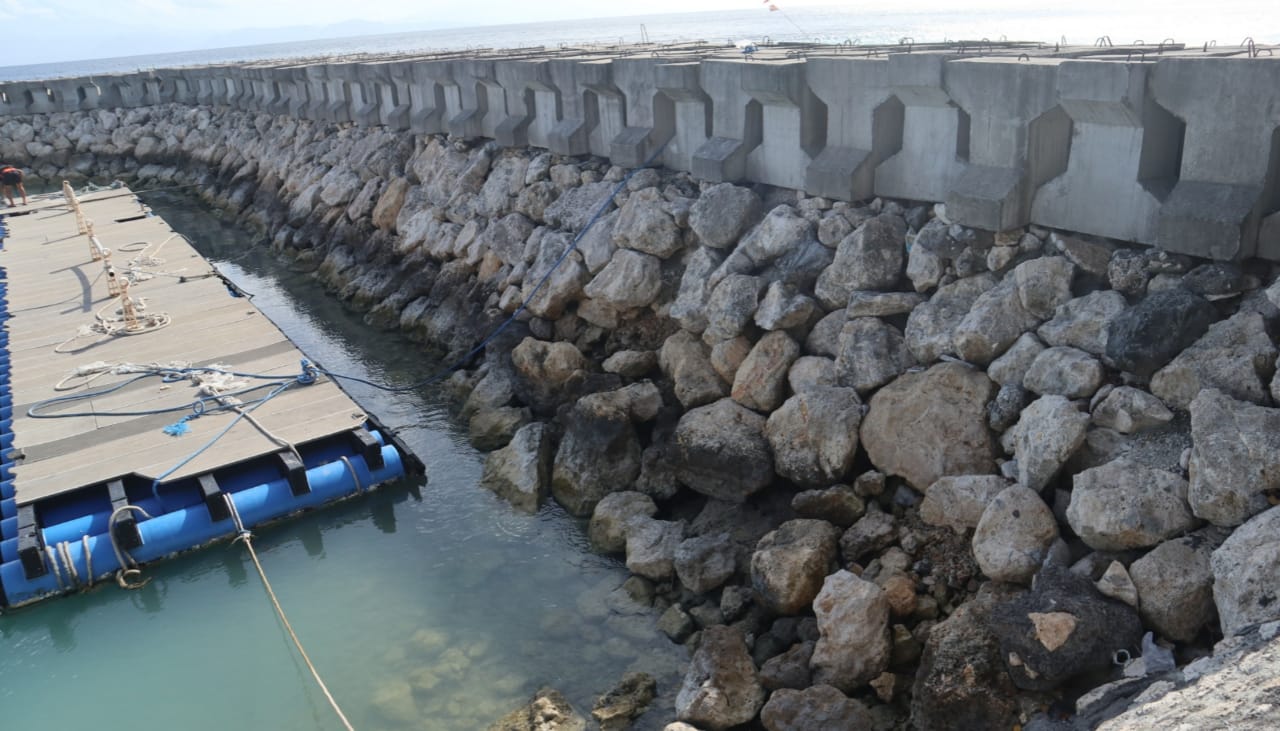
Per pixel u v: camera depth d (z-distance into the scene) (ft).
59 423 34.06
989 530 20.97
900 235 28.68
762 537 25.94
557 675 24.06
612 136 41.93
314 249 62.13
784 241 30.91
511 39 494.18
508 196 46.75
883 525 24.03
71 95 106.73
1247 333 20.34
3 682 25.70
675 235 35.12
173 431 32.89
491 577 28.25
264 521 30.83
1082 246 24.76
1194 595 17.61
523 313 40.16
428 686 24.08
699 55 41.63
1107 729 15.28
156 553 29.35
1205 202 21.83
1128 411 20.80
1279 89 20.49
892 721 20.51
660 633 25.07
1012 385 23.52
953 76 26.50
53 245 60.18
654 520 28.22
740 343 30.42
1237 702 13.82
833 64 30.32
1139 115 22.93
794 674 21.66
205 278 51.60
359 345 47.37
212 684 24.98
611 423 30.48
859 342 27.22
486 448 35.53
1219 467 17.98
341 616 27.07
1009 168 25.64
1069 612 17.83
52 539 28.76
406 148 58.54
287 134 77.66
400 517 31.71
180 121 101.50
